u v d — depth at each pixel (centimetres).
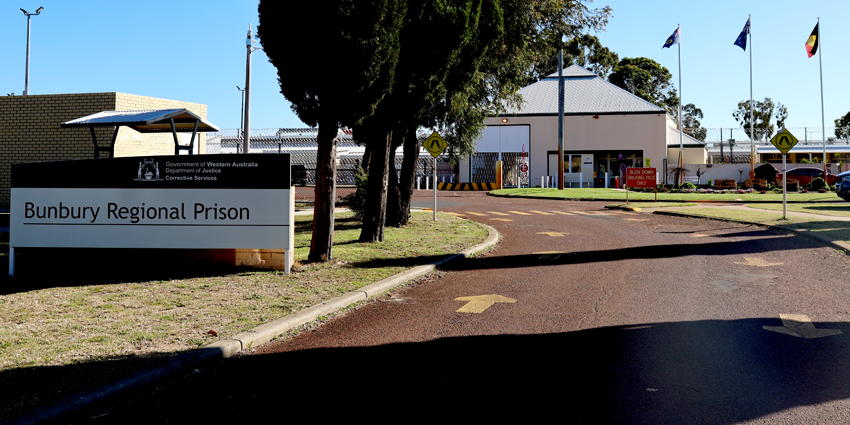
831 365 480
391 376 474
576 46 5038
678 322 625
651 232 1452
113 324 600
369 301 757
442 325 634
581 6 1639
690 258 1049
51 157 1839
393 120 1129
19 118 1856
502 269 984
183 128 1556
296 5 862
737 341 553
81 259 913
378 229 1239
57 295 739
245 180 904
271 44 909
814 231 1278
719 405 404
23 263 921
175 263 920
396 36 925
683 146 4409
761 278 855
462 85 1195
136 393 440
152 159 905
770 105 7488
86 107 1817
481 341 570
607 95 4381
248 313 649
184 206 905
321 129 978
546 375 470
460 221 1670
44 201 907
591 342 559
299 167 2850
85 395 409
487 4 1155
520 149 4284
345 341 577
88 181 908
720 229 1470
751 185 3350
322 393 439
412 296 785
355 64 881
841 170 4103
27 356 495
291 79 934
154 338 552
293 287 793
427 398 425
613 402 412
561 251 1170
